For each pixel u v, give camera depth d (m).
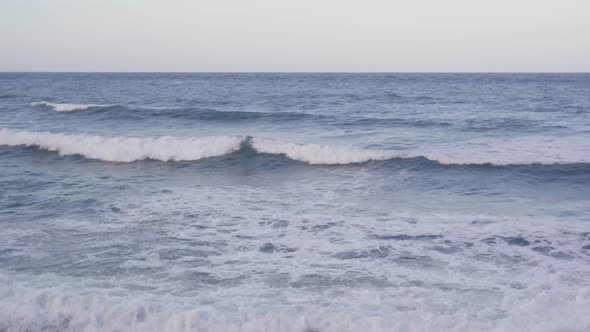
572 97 41.66
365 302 5.54
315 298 5.66
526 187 11.55
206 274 6.48
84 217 9.13
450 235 8.05
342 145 16.33
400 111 28.98
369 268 6.70
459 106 32.88
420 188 11.57
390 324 4.88
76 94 45.91
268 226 8.56
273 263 6.88
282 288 6.00
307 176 13.10
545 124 21.67
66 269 6.68
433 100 38.78
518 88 59.81
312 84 74.94
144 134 18.98
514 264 6.85
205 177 13.09
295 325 4.90
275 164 14.51
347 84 75.00
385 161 14.03
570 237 7.92
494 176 12.47
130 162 14.99
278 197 10.73
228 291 5.87
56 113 25.03
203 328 4.88
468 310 5.31
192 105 33.22
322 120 22.72
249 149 15.56
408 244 7.66
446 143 17.02
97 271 6.59
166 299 5.55
